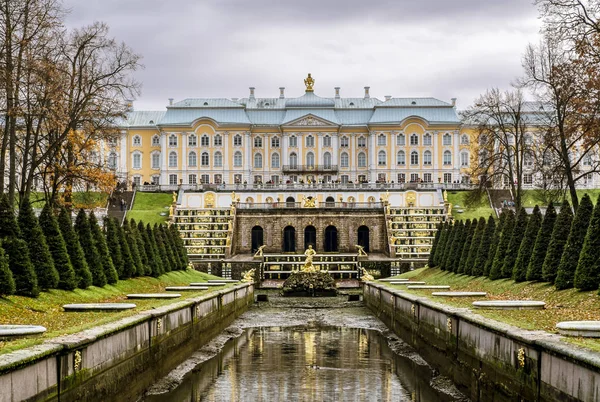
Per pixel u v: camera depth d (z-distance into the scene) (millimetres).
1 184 56906
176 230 83812
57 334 23844
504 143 100688
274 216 121438
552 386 20500
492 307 33094
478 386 27938
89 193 74188
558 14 55656
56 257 41062
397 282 67625
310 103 177250
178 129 172375
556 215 44000
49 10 59531
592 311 30125
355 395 30453
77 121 67000
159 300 42062
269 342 46062
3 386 17766
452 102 179375
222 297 52312
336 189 142500
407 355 40469
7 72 54031
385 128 172250
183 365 36656
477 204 127938
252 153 175500
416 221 120438
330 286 86125
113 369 25750
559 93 63125
